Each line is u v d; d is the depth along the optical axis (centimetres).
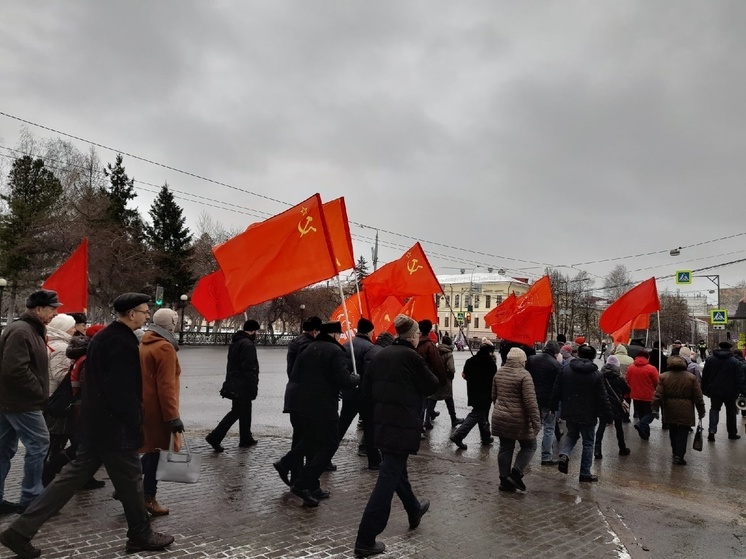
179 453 514
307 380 602
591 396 780
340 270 886
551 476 816
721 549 542
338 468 781
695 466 910
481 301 9194
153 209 5266
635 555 509
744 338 3409
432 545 504
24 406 503
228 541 484
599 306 8338
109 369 434
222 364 2550
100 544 462
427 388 506
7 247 4119
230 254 701
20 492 595
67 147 4772
